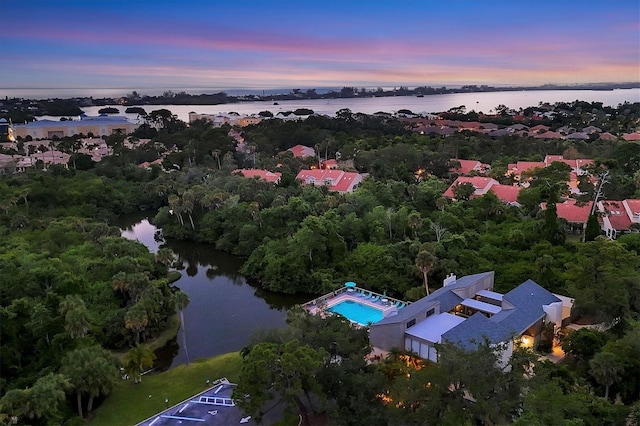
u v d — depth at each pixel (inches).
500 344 1453.0
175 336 2413.9
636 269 2126.0
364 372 1547.7
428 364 1612.9
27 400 1518.2
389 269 2837.1
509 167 5073.8
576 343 1728.6
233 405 1723.7
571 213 3398.1
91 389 1676.9
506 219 3430.1
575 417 1242.0
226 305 2795.3
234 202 3998.5
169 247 3885.3
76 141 7411.4
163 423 1633.9
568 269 2438.5
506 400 1280.8
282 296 2901.1
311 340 1624.0
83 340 2007.9
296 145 7342.5
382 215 3346.5
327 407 1424.7
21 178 4889.3
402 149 5329.7
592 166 4530.0
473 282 2213.3
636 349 1601.9
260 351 1456.7
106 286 2527.1
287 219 3634.4
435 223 3277.6
